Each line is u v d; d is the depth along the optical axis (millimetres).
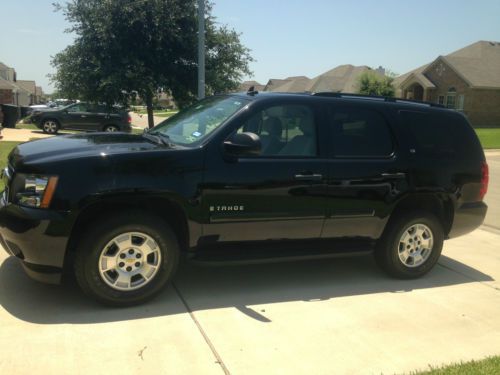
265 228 4750
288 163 4758
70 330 3941
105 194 4098
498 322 4578
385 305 4824
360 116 5246
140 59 18078
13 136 20953
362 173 5062
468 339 4219
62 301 4430
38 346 3684
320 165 4891
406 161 5301
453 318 4613
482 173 5797
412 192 5320
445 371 3590
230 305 4598
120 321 4145
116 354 3646
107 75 17703
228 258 4676
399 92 50469
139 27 17750
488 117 44969
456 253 6766
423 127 5531
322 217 4957
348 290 5160
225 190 4508
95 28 17422
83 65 18234
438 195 5496
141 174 4227
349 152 5094
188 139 4777
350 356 3834
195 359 3654
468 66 45750
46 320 4074
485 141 29125
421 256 5621
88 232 4168
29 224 4004
